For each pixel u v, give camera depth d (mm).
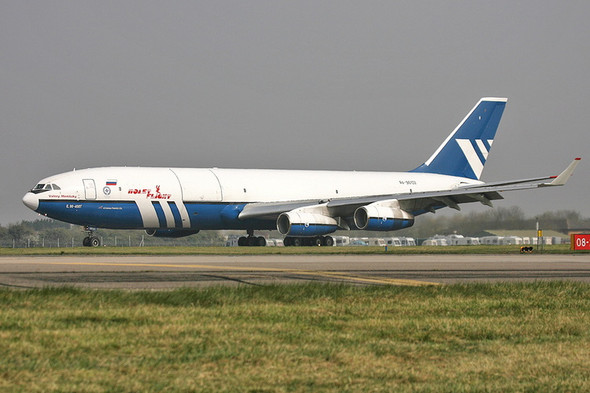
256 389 34812
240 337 46375
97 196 199375
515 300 66938
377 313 58188
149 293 64750
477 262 124875
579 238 185625
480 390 35281
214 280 83938
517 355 43000
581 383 36656
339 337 47406
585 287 77312
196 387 34812
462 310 60562
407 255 153250
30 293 63719
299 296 67125
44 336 44906
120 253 160875
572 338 48562
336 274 95500
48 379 35375
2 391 33312
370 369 38906
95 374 36562
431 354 43031
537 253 166750
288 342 45312
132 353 41281
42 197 195125
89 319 51625
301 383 35969
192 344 43844
